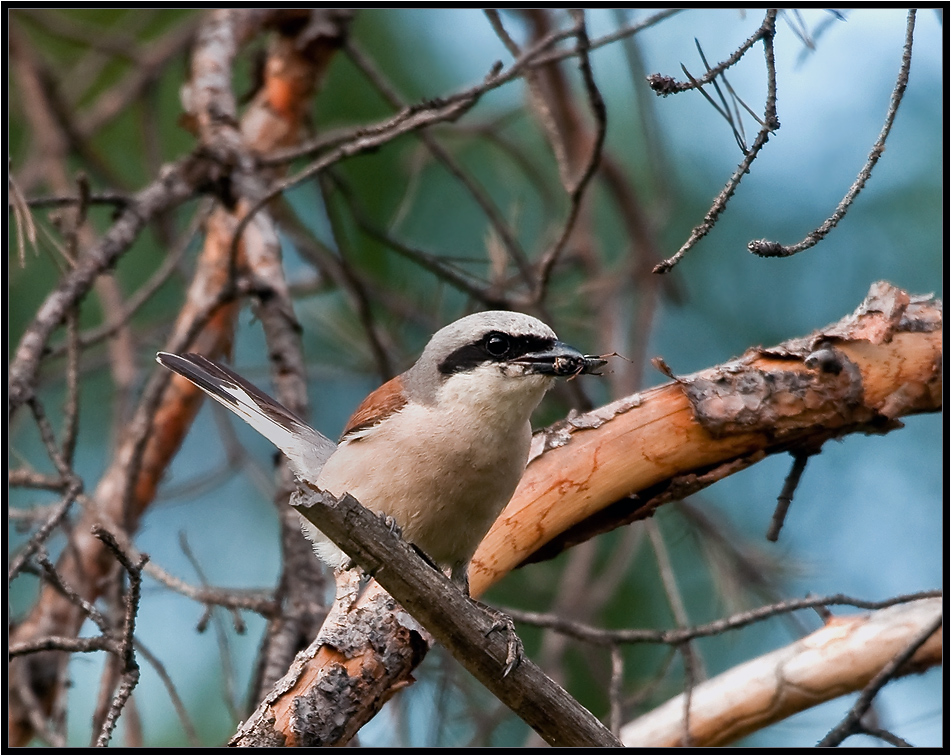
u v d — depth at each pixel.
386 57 13.43
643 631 8.08
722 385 8.27
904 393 8.20
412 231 13.79
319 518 6.01
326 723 6.98
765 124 5.85
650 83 5.95
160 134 13.93
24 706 9.92
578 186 9.56
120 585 8.70
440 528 7.92
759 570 10.77
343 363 13.46
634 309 12.91
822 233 5.82
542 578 12.17
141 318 15.07
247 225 10.39
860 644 8.52
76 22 13.37
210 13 11.98
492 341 7.97
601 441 8.30
